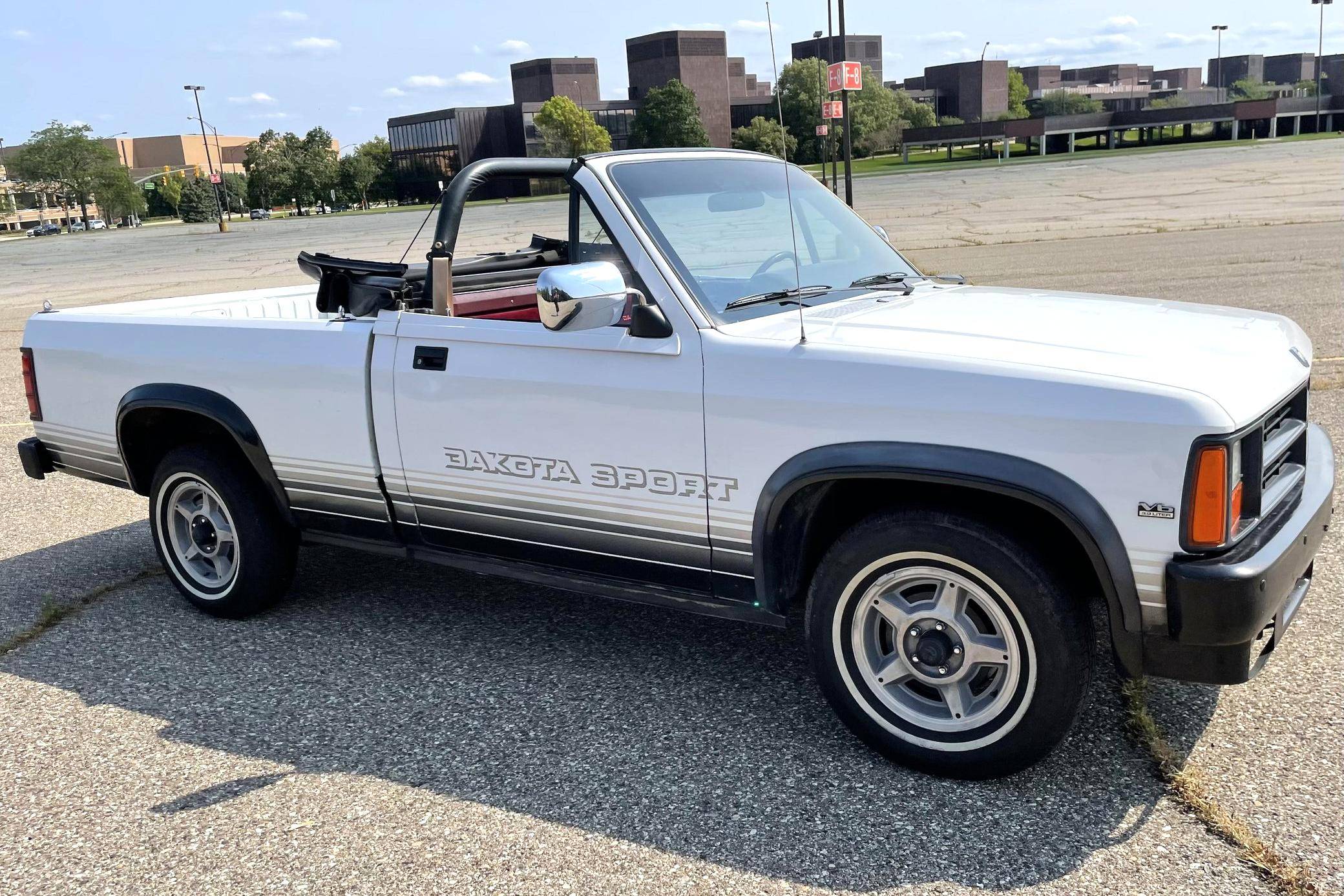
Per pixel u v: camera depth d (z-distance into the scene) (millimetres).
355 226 58438
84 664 4168
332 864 2754
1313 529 2879
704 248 3467
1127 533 2604
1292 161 45469
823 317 3354
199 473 4387
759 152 4195
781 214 3840
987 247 19172
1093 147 103188
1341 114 92062
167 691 3885
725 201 3699
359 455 3988
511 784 3111
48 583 5152
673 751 3250
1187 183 36594
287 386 4109
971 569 2816
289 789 3148
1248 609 2500
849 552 2998
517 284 4527
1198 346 2941
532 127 129500
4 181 163875
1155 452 2547
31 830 3002
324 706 3691
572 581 3646
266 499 4398
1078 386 2645
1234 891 2430
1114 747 3104
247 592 4457
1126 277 13242
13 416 9438
